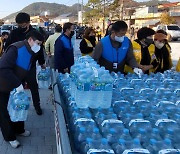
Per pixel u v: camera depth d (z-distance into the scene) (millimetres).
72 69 2826
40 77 5867
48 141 4516
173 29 30906
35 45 3738
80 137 1944
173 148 1798
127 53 4164
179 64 4785
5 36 9250
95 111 2422
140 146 1807
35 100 5562
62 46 5727
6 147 4297
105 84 2449
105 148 1770
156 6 54031
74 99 2602
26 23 5016
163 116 2291
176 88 3172
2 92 3963
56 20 97500
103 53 4051
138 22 52281
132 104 2627
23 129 4648
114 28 3916
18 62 3752
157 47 4910
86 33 7074
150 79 3520
